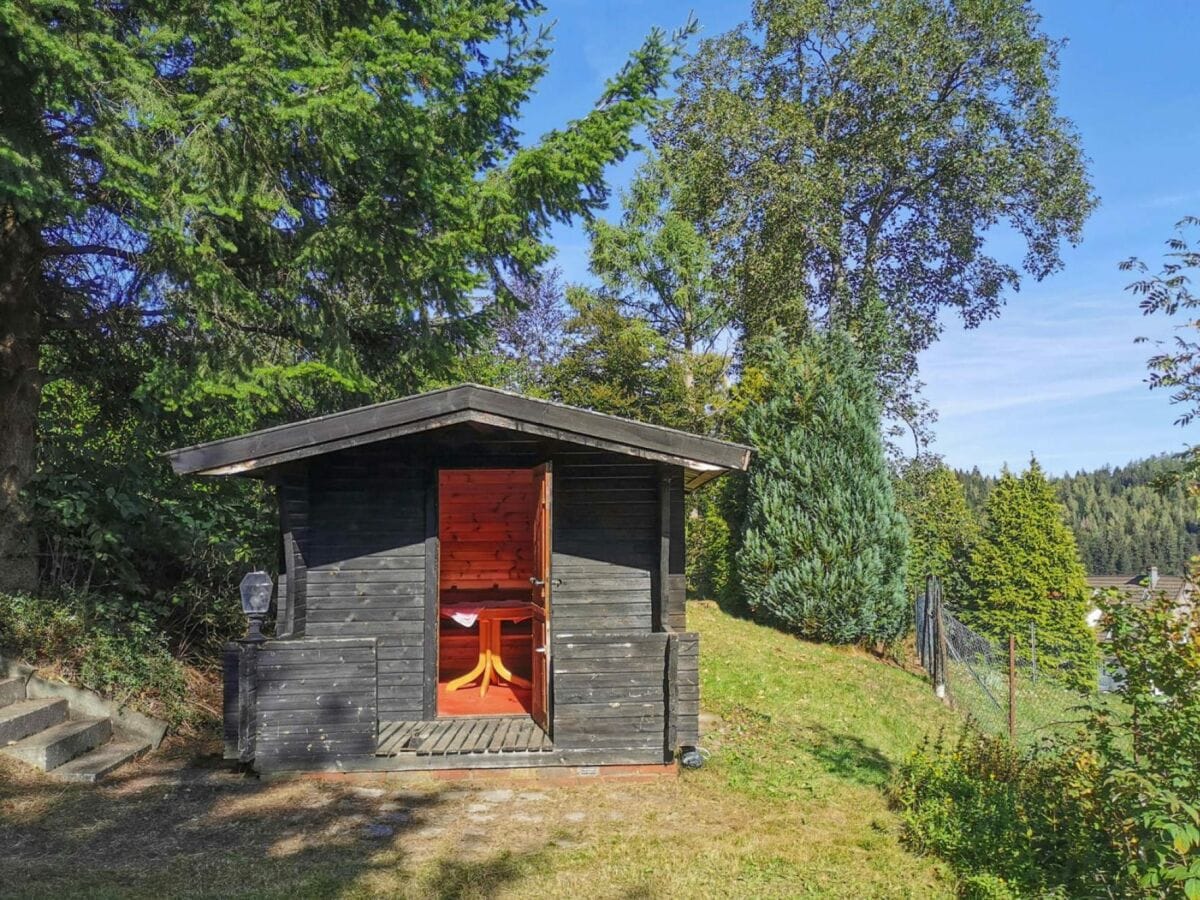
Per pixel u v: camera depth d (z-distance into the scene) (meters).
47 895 4.60
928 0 21.42
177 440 10.07
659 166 23.67
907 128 21.58
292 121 7.71
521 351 30.80
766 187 21.48
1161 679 4.63
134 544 9.57
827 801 6.72
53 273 9.25
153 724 7.79
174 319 8.02
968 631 13.56
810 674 12.16
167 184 7.34
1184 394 6.27
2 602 7.79
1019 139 22.08
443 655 11.12
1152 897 4.02
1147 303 6.38
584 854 5.41
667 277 24.16
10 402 8.50
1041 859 5.12
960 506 26.52
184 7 7.68
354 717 6.85
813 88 22.92
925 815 5.86
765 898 4.82
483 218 9.41
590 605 7.46
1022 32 21.00
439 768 6.88
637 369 23.27
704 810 6.35
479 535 11.63
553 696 7.05
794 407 15.28
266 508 11.35
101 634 8.14
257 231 8.55
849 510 14.75
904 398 23.72
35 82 6.48
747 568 15.31
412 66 7.76
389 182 8.84
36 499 8.56
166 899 4.66
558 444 7.59
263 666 6.83
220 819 5.94
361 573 7.62
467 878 5.02
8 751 6.53
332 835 5.69
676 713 7.00
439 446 7.70
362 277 9.50
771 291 22.41
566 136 9.39
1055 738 6.34
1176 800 3.84
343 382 9.01
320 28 8.78
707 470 7.31
